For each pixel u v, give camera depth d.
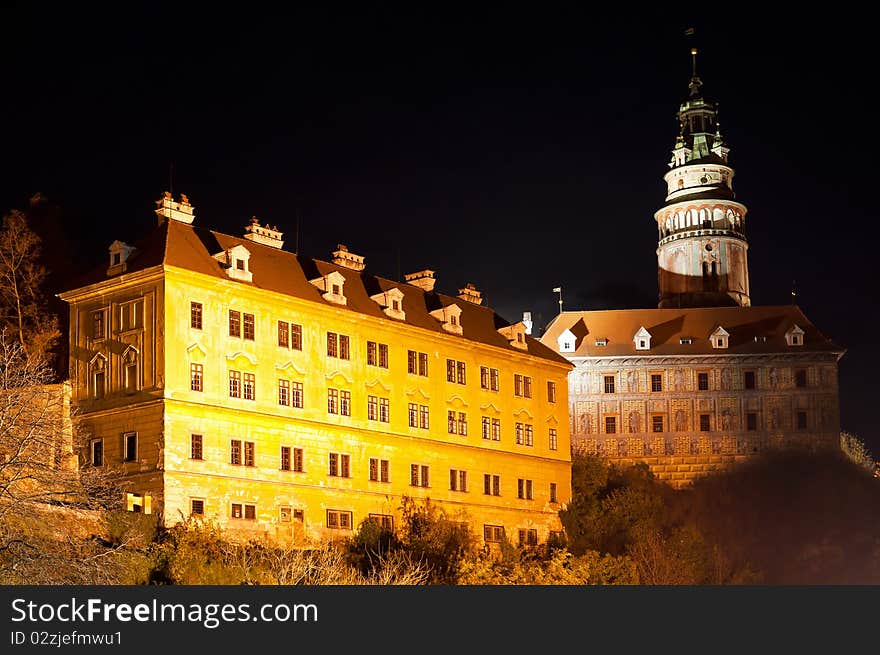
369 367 88.25
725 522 122.94
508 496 98.81
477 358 98.75
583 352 143.88
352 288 91.62
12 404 49.91
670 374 142.75
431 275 104.62
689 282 160.50
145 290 76.31
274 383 80.75
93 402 77.75
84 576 49.44
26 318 97.88
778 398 141.25
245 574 60.47
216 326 77.75
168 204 82.69
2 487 48.03
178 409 74.12
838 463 132.75
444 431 93.88
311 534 80.88
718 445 140.50
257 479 78.00
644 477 124.12
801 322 145.25
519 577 75.81
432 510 84.94
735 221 163.12
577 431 142.88
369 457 86.56
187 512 73.19
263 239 88.81
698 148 167.25
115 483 73.81
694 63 171.38
